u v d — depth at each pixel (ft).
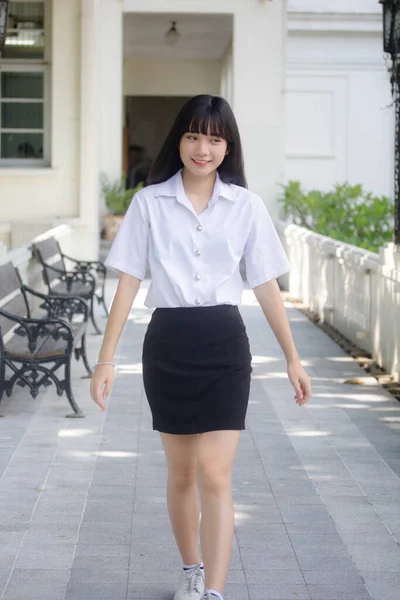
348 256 29.94
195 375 10.59
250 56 53.21
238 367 10.73
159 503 15.23
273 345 29.94
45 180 43.39
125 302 10.78
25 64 42.98
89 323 33.81
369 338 27.53
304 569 12.71
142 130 88.02
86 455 17.90
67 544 13.46
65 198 43.62
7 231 41.24
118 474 16.75
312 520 14.56
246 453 18.17
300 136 68.90
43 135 43.65
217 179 10.74
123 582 12.21
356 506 15.23
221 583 10.15
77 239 43.78
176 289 10.54
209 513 10.46
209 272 10.59
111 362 10.75
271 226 10.84
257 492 15.85
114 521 14.39
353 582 12.32
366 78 68.54
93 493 15.69
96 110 44.73
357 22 66.80
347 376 25.21
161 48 70.90
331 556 13.17
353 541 13.71
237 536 13.88
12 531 13.92
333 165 69.15
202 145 10.40
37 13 42.65
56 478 16.47
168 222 10.56
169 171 10.84
